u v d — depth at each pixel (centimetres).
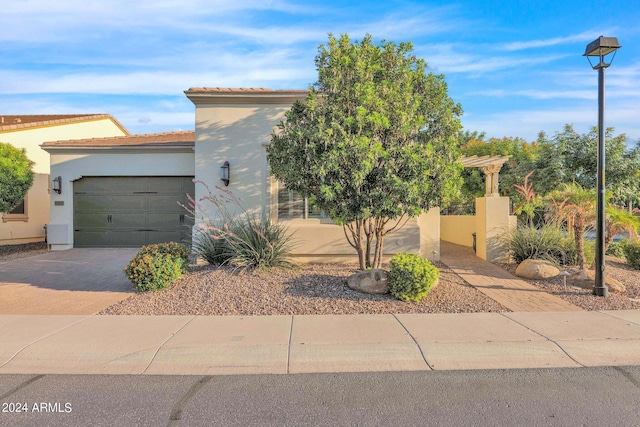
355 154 676
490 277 923
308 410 377
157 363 481
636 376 446
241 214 1103
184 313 668
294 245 1072
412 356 493
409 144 754
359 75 736
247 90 1105
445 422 355
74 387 426
